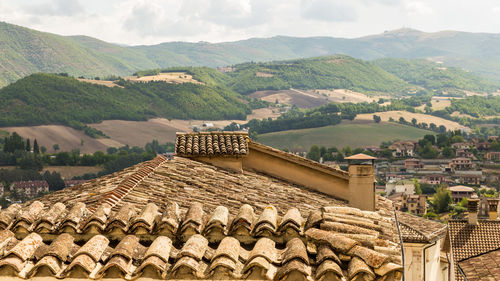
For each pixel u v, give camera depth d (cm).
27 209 823
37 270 655
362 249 676
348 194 1644
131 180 1169
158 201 1036
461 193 16012
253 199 1273
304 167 1662
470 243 2541
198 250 689
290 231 751
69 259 689
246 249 735
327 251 680
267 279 643
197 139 1680
